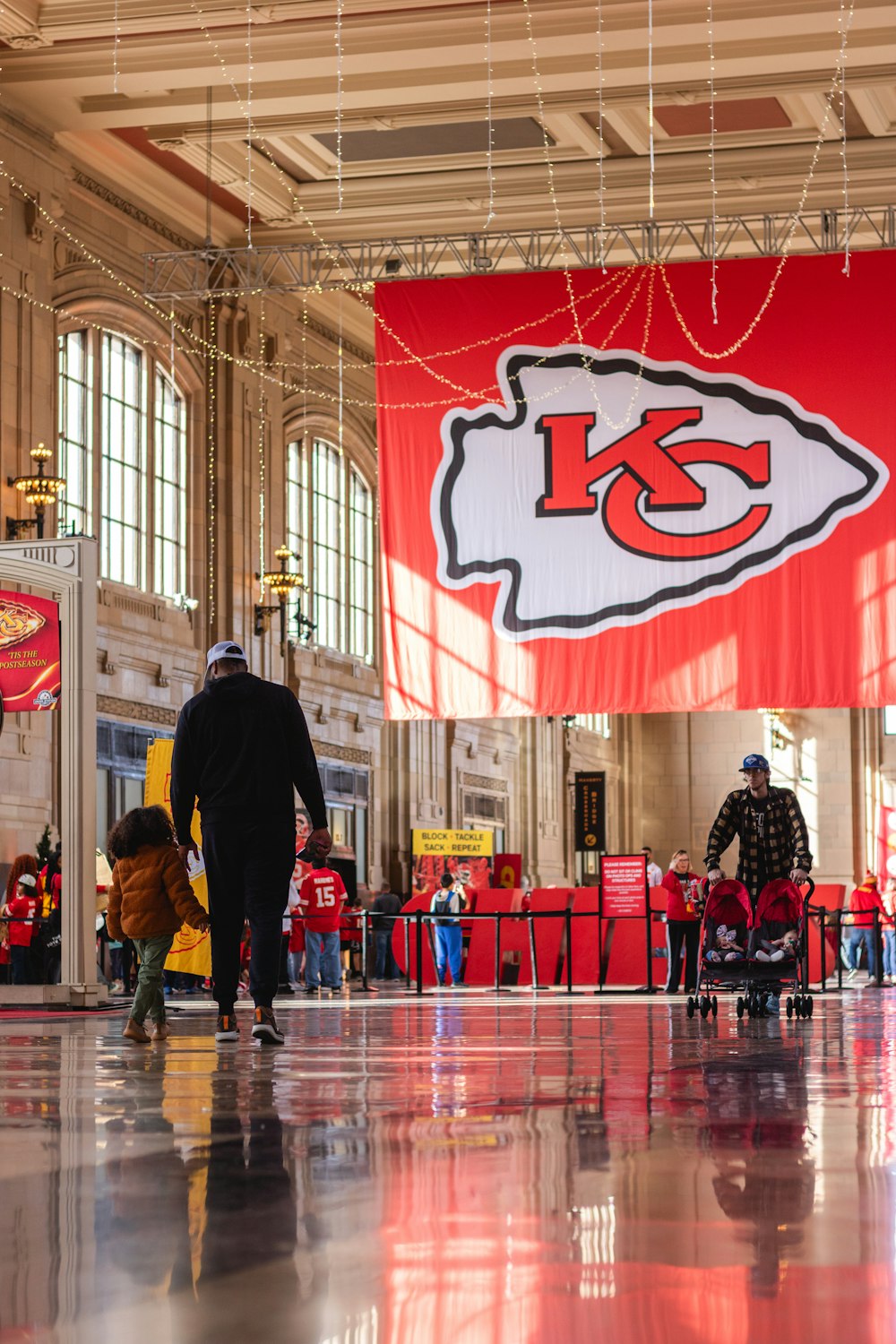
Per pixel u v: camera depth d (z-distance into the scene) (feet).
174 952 47.57
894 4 62.13
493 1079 18.54
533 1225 8.63
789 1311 6.62
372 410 99.91
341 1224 8.70
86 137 72.02
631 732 136.05
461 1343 6.13
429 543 60.39
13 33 64.23
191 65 65.92
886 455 57.36
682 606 58.03
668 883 57.06
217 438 83.05
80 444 72.64
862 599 56.80
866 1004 43.73
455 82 67.56
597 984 64.64
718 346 59.06
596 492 59.26
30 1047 26.20
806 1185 10.04
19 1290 7.11
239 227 83.35
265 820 25.57
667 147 76.84
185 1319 6.55
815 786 129.49
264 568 86.02
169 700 77.36
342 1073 19.65
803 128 74.38
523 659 59.00
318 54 65.36
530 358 60.59
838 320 58.29
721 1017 35.70
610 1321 6.46
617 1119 13.98
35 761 65.41
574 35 64.18
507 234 63.72
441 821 103.50
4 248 66.44
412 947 69.36
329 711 91.15
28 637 43.11
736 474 58.29
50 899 54.08
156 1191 9.93
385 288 62.13
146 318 77.15
